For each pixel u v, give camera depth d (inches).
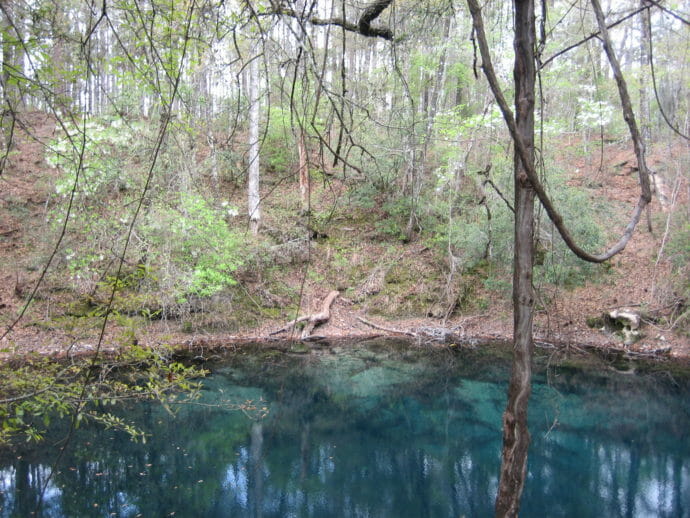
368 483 295.3
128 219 392.8
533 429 367.6
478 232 562.6
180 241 442.9
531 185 61.4
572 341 532.7
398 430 374.6
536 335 549.0
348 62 477.4
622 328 551.5
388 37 135.3
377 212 736.3
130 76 134.7
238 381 449.4
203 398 404.2
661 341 532.4
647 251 613.3
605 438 355.9
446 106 629.9
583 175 658.2
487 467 320.2
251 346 547.5
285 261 658.2
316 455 330.3
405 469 315.3
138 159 438.0
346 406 417.1
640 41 554.3
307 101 87.8
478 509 268.8
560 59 463.2
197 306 557.3
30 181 584.4
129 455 307.1
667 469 312.7
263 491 280.5
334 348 565.3
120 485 273.7
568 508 267.9
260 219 643.5
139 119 427.2
